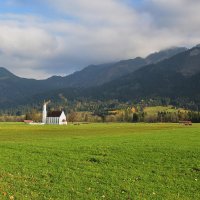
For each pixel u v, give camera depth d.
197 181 31.81
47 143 62.16
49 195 26.55
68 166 38.28
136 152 47.38
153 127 145.25
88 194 27.12
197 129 114.19
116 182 30.94
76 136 85.31
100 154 46.78
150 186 29.89
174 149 49.47
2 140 75.25
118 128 137.75
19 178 31.92
